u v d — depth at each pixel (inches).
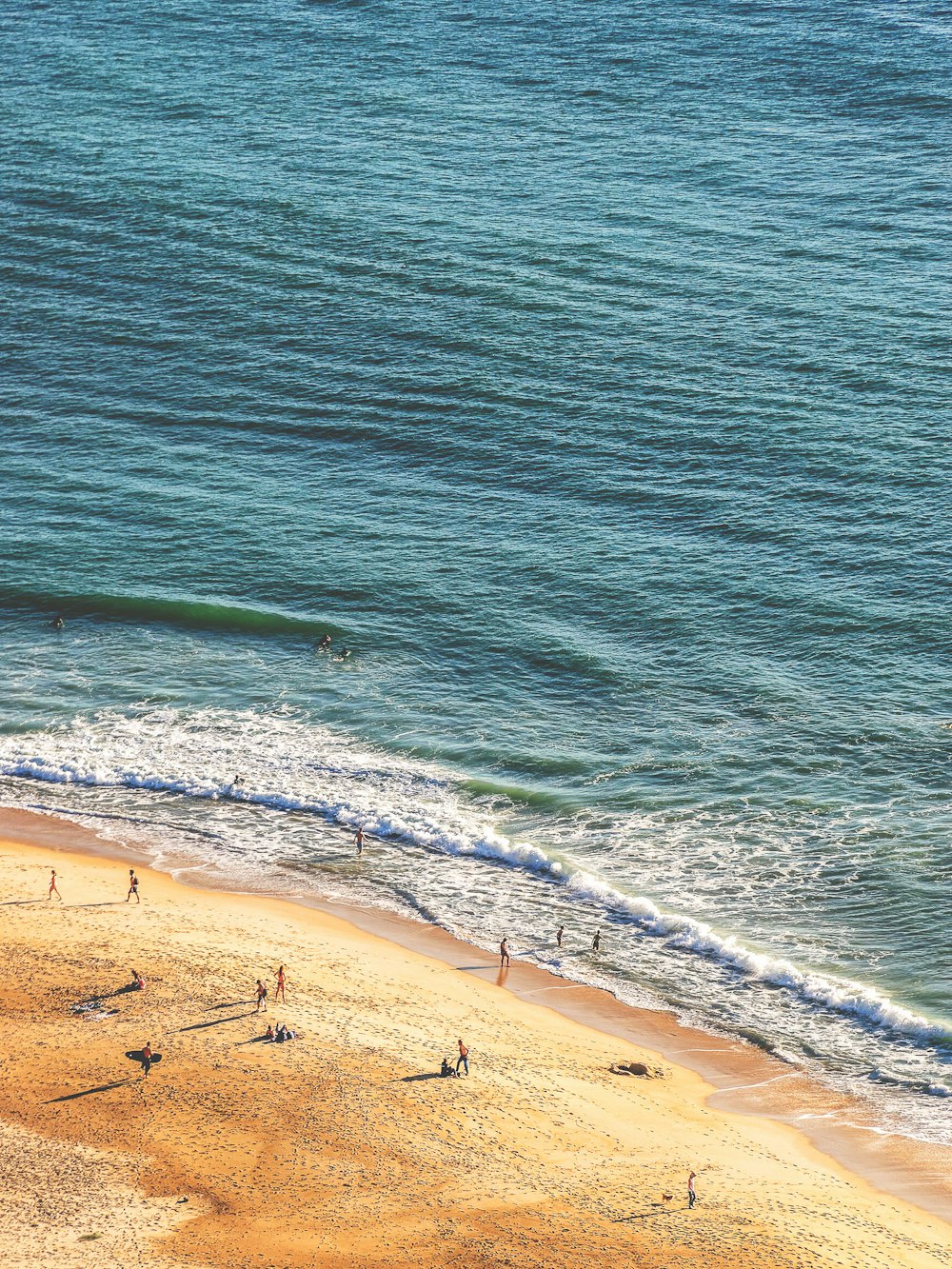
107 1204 1791.3
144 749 3088.1
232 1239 1737.2
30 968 2340.1
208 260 4623.5
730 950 2481.5
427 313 4306.1
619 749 2997.0
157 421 4045.3
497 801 2898.6
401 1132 1957.4
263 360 4200.3
